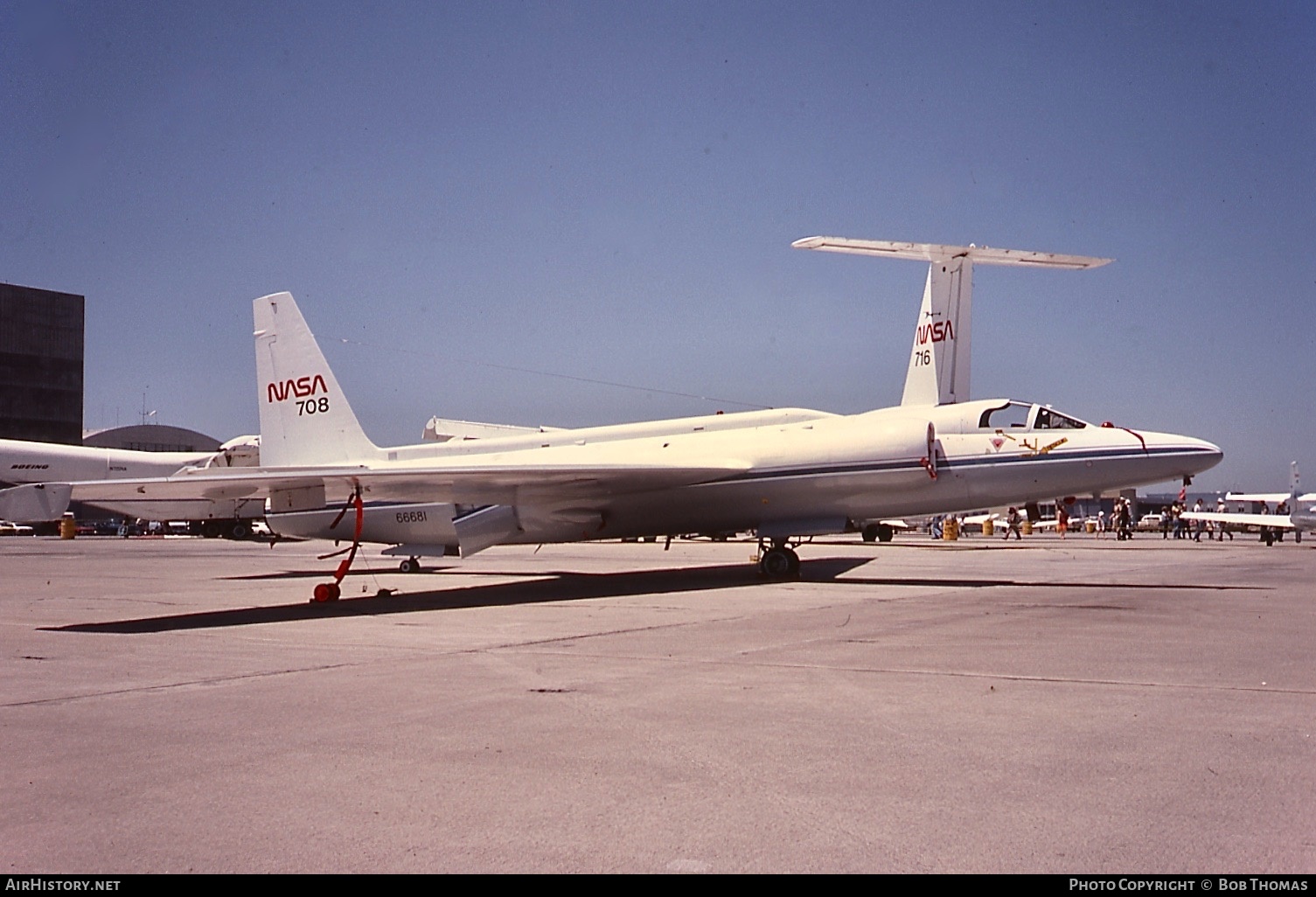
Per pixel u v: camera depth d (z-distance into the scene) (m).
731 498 21.44
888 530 47.69
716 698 8.24
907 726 7.16
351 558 18.47
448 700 8.27
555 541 22.88
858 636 12.03
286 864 4.60
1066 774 5.88
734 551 42.72
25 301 78.06
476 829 5.03
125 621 14.94
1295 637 11.80
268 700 8.40
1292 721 7.24
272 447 24.83
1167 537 62.38
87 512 84.69
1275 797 5.40
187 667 10.30
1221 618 13.84
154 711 8.02
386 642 12.22
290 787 5.79
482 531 22.72
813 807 5.30
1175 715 7.46
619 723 7.32
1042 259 29.62
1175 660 10.09
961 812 5.19
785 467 21.00
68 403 80.31
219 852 4.75
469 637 12.55
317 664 10.45
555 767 6.13
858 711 7.68
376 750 6.60
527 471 18.81
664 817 5.18
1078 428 20.62
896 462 20.30
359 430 24.84
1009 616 14.14
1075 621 13.56
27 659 10.97
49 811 5.40
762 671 9.58
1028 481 20.11
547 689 8.73
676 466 19.94
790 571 21.97
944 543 48.41
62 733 7.25
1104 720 7.32
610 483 20.50
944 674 9.31
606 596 18.27
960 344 28.92
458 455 24.69
